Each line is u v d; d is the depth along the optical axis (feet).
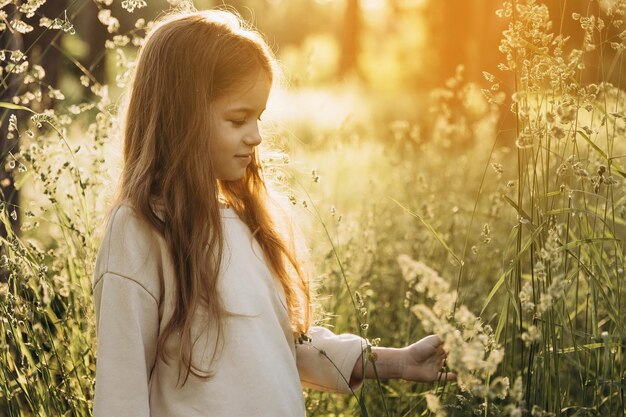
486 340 5.57
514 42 7.04
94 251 8.68
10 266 7.80
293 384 6.23
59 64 20.71
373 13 121.70
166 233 6.02
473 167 18.22
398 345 10.30
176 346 5.89
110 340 5.80
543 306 5.39
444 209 15.01
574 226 9.21
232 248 6.36
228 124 6.30
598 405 7.28
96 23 30.30
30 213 8.37
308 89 33.53
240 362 5.95
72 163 9.10
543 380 6.88
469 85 16.61
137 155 6.44
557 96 7.06
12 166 8.40
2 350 7.70
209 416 5.82
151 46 6.46
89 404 7.93
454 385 7.76
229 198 6.93
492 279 11.98
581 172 6.80
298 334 6.87
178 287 5.97
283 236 7.04
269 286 6.47
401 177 17.28
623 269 7.10
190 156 6.18
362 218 14.28
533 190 7.16
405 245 13.78
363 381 6.90
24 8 8.02
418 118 43.83
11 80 10.69
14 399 8.43
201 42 6.23
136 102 6.47
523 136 6.84
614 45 7.25
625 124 7.59
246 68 6.24
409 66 95.61
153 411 5.93
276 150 8.04
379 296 12.28
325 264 11.42
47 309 8.27
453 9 46.03
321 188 16.75
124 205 6.07
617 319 7.02
